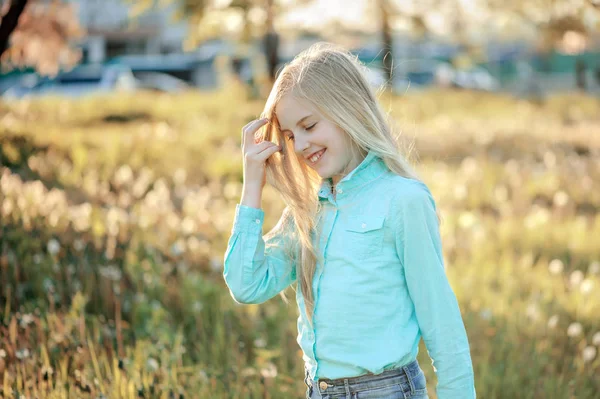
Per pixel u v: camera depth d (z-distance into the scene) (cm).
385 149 240
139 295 499
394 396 234
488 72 3462
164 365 384
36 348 397
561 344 483
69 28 1252
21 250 538
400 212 234
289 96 243
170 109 1772
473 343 473
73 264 542
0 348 397
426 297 233
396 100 2019
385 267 235
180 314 504
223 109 1772
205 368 408
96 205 742
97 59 3212
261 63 2216
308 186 261
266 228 721
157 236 644
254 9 1605
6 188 661
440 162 1198
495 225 822
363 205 240
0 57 806
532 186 1041
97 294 501
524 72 3438
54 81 2373
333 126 243
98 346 409
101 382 362
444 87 2623
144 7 1530
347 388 235
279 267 262
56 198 655
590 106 2350
